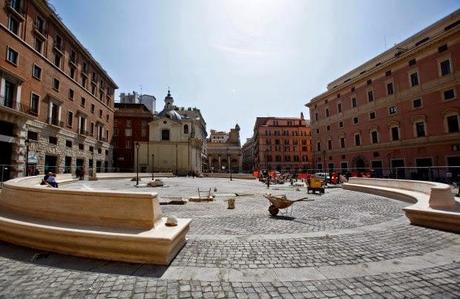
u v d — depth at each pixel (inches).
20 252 184.5
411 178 1093.8
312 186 677.3
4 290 132.0
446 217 252.2
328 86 2146.9
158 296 128.1
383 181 639.1
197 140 2573.8
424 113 1279.5
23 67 1031.0
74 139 1450.5
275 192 717.3
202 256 184.4
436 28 1306.6
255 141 3688.5
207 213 371.9
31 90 1078.4
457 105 1143.0
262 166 3078.2
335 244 213.3
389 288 137.4
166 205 458.0
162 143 2370.8
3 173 901.2
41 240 189.2
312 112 2185.0
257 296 129.0
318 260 177.9
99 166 1841.8
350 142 1745.8
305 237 234.2
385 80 1497.3
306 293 132.3
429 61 1262.3
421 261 175.3
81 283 140.3
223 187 951.0
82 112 1546.5
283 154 3129.9
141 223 189.9
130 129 2384.4
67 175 1098.1
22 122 1001.5
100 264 165.5
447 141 1172.5
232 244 212.8
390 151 1448.1
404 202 465.7
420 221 276.2
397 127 1417.3
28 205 225.9
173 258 179.2
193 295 129.4
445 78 1188.5
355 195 610.9
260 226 285.4
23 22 1042.1
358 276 152.4
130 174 1685.5
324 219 323.3
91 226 191.8
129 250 169.6
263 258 181.3
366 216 340.2
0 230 208.8
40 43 1169.4
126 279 145.6
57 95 1285.7
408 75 1363.2
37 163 1107.9
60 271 154.8
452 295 130.0
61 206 208.5
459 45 1137.4
